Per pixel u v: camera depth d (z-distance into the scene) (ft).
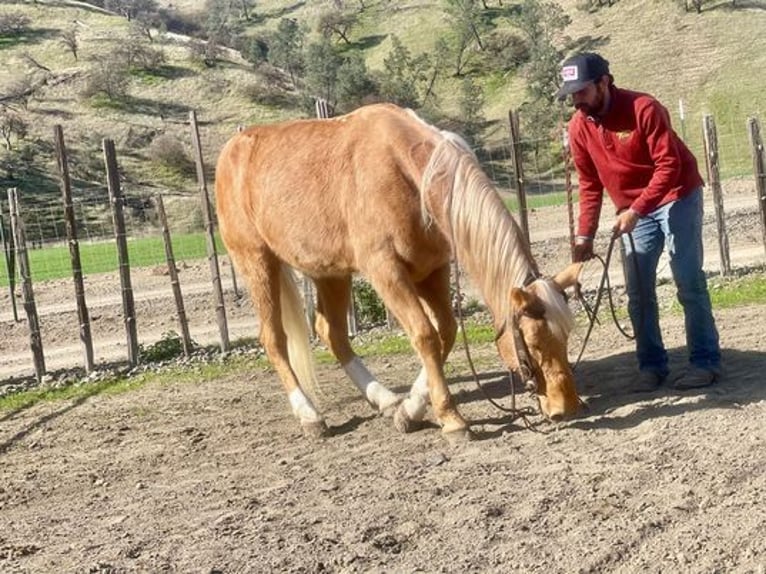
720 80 154.10
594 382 17.15
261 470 14.64
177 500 13.60
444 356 16.07
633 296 16.05
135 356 24.16
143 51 185.47
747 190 54.39
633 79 163.22
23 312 37.40
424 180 14.34
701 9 176.45
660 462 12.60
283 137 16.67
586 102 14.87
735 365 16.94
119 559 11.43
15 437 18.37
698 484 11.76
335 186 15.46
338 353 17.44
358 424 16.65
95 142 151.23
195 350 25.34
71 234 23.68
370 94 177.17
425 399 15.53
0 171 136.36
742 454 12.53
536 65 167.22
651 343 16.14
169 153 144.77
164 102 170.71
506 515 11.54
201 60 188.65
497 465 13.30
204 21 265.95
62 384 22.95
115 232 23.86
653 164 15.08
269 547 11.30
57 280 47.55
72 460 16.40
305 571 10.62
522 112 152.35
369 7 243.60
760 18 169.68
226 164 17.72
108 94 169.99
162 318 32.60
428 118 167.22
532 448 13.87
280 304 17.46
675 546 10.27
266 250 17.28
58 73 179.01
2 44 196.65
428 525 11.50
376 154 14.93
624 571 9.93
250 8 271.90
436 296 15.96
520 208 26.18
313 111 169.37
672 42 170.30
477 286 14.28
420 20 226.99
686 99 151.74
